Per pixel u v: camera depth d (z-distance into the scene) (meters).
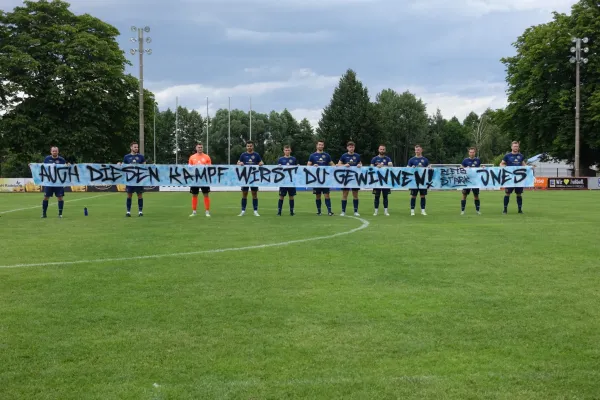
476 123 109.31
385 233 11.19
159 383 3.55
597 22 43.66
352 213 17.34
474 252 8.60
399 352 4.09
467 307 5.31
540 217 15.20
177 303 5.47
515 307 5.30
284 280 6.53
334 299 5.62
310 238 10.38
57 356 4.02
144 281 6.48
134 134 46.66
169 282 6.43
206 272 7.02
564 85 45.69
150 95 47.97
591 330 4.60
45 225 13.12
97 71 41.91
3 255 8.38
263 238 10.41
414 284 6.30
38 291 5.98
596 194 31.25
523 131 50.00
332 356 4.01
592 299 5.60
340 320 4.88
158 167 16.14
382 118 75.69
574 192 34.69
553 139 47.72
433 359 3.95
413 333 4.52
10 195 32.06
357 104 71.19
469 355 4.04
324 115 73.38
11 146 41.06
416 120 94.50
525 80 47.94
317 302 5.50
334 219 14.73
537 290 5.99
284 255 8.35
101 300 5.59
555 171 60.34
